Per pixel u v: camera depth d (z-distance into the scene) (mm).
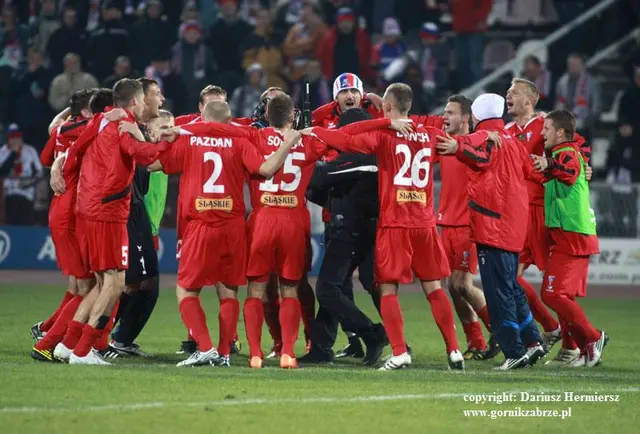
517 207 34188
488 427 24391
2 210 71312
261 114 37344
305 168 33750
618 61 84375
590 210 36438
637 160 75562
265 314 36750
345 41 78062
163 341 40812
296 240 33656
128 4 86250
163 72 76938
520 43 85562
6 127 78500
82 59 77938
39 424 23219
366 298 61406
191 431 22938
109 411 24688
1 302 53156
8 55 82188
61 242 34531
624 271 70188
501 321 34250
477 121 36000
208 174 32688
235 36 78688
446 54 80125
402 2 84625
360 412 25422
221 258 33062
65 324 33781
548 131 35938
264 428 23406
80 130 35406
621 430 24422
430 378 31000
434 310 33375
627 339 44344
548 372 33812
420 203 33000
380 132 32719
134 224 35656
